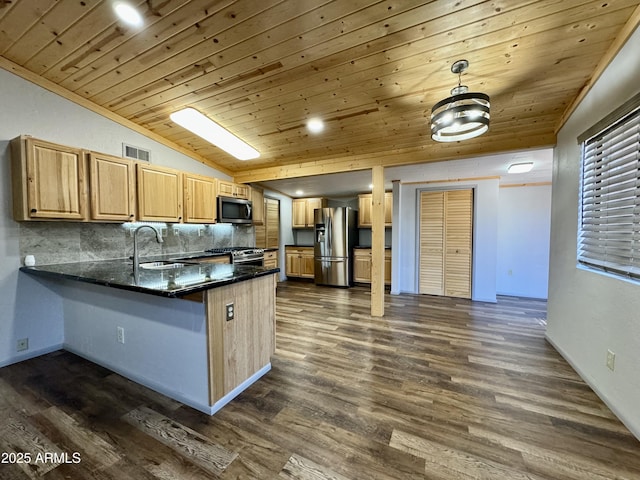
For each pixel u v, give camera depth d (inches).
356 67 86.1
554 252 109.1
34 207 90.0
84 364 95.0
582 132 86.6
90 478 50.6
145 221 126.0
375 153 141.6
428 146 130.5
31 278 99.9
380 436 60.9
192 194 146.3
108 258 121.3
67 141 106.9
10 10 72.7
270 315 90.6
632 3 59.6
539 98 93.1
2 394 77.2
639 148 62.3
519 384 81.4
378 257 145.1
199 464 53.6
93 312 95.0
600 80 76.1
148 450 57.0
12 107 93.8
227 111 112.6
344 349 106.4
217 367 70.2
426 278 198.8
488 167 153.6
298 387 80.5
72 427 63.9
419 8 64.8
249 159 160.7
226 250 172.4
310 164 158.9
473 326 132.3
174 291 58.3
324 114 112.4
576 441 59.0
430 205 195.8
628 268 65.1
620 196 69.3
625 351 64.0
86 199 102.9
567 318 95.9
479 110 73.0
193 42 80.4
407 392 77.7
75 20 75.1
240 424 64.9
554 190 109.7
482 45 73.9
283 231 255.4
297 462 54.1
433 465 53.2
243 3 66.6
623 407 64.3
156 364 78.4
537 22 66.1
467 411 69.3
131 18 73.0
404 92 96.6
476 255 182.9
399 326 132.2
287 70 89.4
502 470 52.0
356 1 64.4
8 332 95.2
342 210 224.4
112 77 98.3
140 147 131.3
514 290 199.8
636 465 52.8
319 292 208.1
